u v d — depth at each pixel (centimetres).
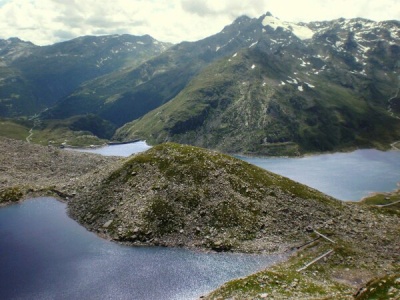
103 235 9725
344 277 7500
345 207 11131
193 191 10369
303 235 9344
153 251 8869
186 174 10900
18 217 11294
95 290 7212
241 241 9094
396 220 10806
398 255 8500
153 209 9956
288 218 9925
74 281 7538
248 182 10975
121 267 8125
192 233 9381
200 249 8906
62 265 8219
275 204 10338
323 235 9281
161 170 11231
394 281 5494
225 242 8994
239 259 8419
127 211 10200
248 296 6278
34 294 7094
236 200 10212
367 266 7931
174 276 7712
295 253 8575
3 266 8200
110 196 11088
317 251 8556
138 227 9562
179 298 6919
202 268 8038
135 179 11256
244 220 9669
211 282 7456
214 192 10388
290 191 11075
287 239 9181
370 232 9638
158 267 8112
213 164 11362
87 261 8400
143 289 7231
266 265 8100
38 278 7675
